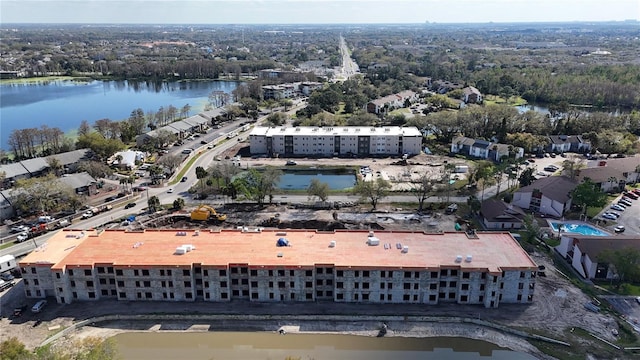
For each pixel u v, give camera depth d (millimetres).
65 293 115750
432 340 106562
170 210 172250
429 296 116500
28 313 112812
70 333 107188
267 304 116812
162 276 115562
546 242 147250
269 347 107125
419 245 124625
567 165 199500
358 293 116688
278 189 196625
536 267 112875
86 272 115625
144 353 106188
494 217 156375
